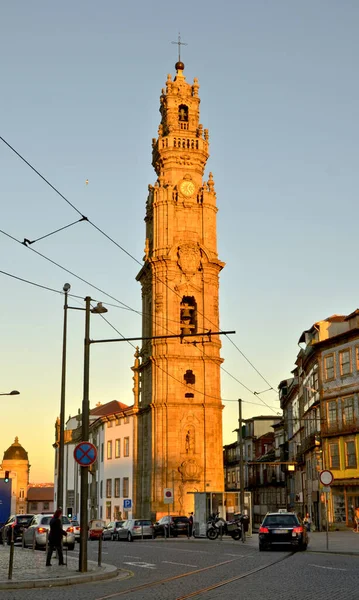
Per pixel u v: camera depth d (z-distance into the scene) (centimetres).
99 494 10431
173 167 8519
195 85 8862
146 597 1933
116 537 6656
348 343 6538
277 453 11531
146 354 8444
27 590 2162
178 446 7856
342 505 6450
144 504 8300
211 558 3362
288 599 1811
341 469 6469
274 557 3319
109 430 10188
